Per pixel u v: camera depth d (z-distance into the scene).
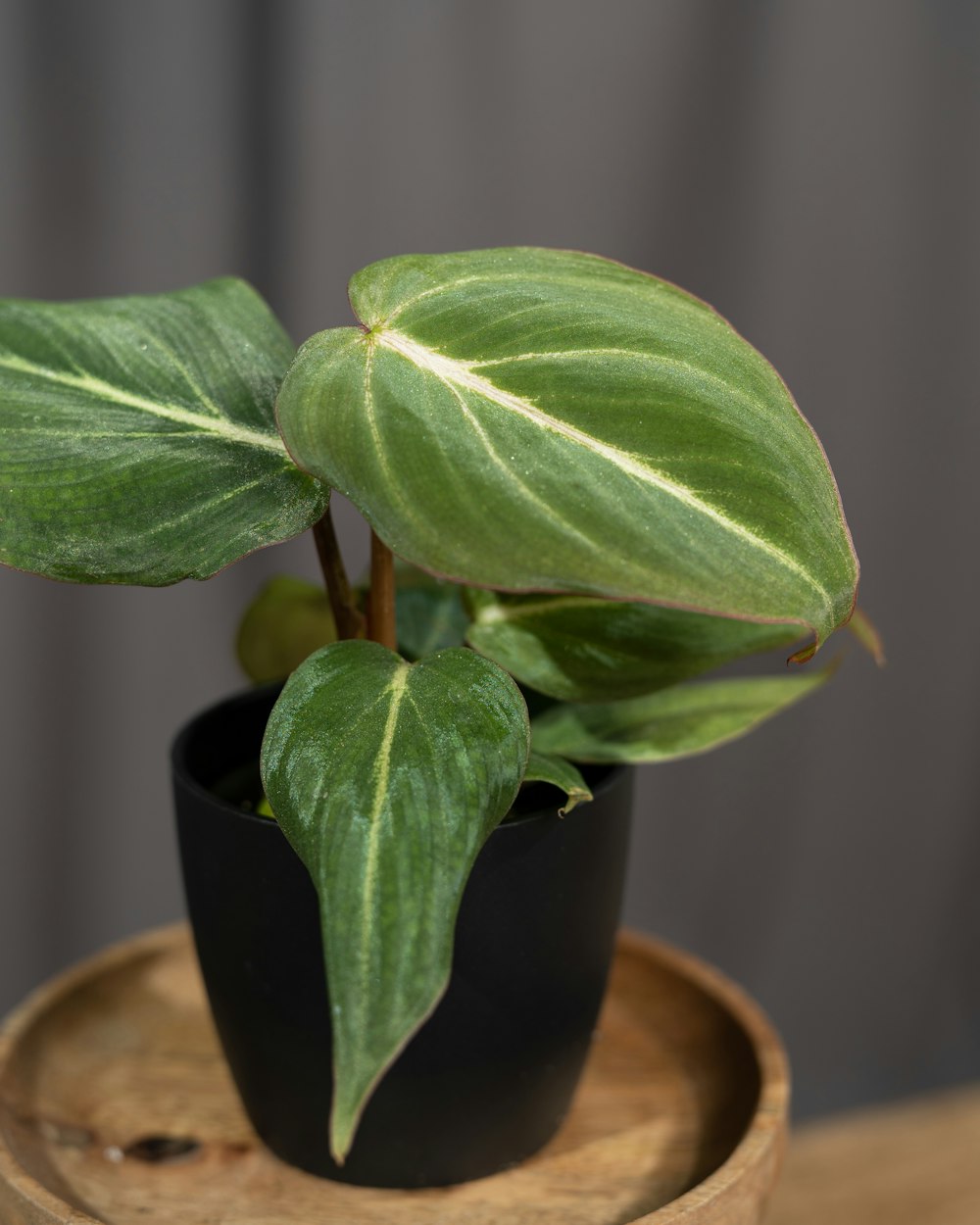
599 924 0.62
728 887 1.41
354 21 1.05
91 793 1.20
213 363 0.62
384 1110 0.61
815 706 1.37
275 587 0.72
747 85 1.15
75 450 0.57
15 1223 0.60
